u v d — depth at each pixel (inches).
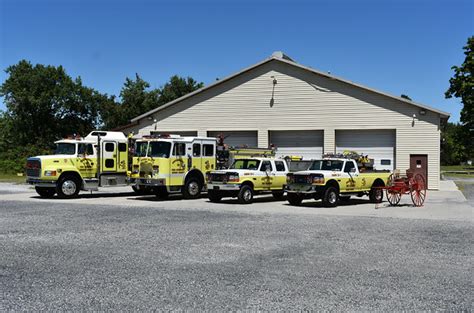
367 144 1135.6
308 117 1170.6
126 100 2549.2
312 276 293.4
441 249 379.2
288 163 883.4
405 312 229.3
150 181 804.0
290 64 1182.9
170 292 258.7
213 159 868.6
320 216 592.7
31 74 2507.4
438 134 1076.5
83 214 598.2
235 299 247.0
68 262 327.9
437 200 847.7
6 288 265.3
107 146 874.8
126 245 388.8
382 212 647.8
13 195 925.8
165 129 1289.4
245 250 371.2
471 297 252.8
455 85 1721.2
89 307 234.2
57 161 831.1
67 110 2564.0
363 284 276.2
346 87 1142.3
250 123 1216.2
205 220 545.0
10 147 2536.9
